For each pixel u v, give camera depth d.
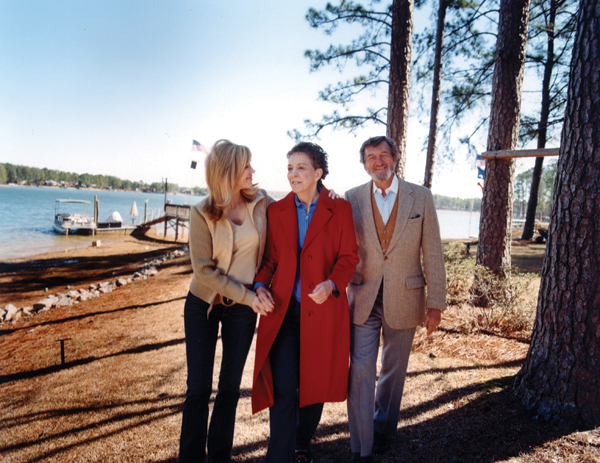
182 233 33.69
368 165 2.23
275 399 1.92
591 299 2.15
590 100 2.17
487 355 3.53
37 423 2.88
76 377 3.96
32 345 5.69
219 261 2.02
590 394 2.14
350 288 2.31
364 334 2.17
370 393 2.04
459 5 8.20
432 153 7.75
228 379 2.00
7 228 37.59
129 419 2.82
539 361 2.37
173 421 2.73
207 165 1.96
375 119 7.79
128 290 10.12
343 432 2.40
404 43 5.46
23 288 12.08
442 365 3.36
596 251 2.15
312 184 2.12
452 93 9.95
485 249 5.37
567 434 2.07
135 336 5.52
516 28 5.14
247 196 2.09
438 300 2.17
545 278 2.39
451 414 2.41
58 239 29.89
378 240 2.21
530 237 17.62
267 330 1.96
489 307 4.63
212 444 1.98
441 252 2.23
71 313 8.00
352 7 7.83
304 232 2.10
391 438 2.23
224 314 2.02
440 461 1.96
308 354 1.97
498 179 5.25
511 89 5.19
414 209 2.19
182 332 5.48
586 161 2.18
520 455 1.93
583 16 2.22
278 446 1.80
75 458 2.30
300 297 2.03
